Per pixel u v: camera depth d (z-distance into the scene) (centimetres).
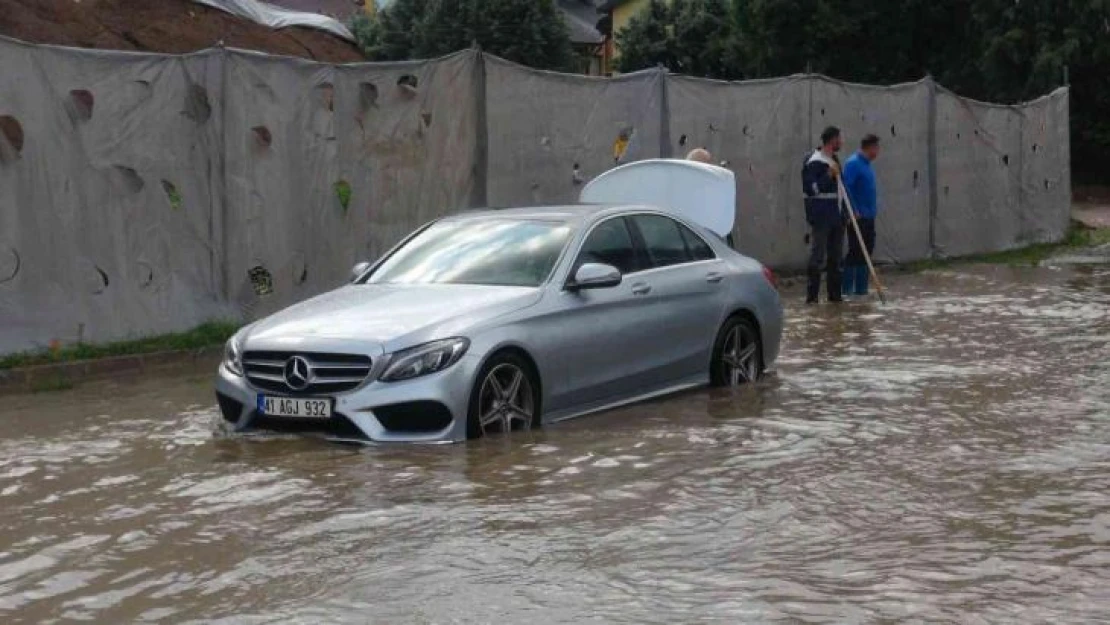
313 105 1327
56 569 582
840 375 1068
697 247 1024
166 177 1220
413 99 1398
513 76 1483
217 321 1252
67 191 1148
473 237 954
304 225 1323
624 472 735
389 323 822
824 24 3884
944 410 909
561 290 883
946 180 2130
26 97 1118
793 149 1852
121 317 1185
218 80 1253
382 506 668
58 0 2267
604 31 6122
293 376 812
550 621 504
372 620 510
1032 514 643
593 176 1574
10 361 1092
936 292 1705
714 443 809
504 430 833
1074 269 1981
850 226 1666
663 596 531
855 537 608
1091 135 3612
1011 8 3566
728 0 4650
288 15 2772
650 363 941
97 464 781
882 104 1995
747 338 1041
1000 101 3641
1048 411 899
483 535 617
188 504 683
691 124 1694
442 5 4394
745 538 609
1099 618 500
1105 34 3441
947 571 557
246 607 528
